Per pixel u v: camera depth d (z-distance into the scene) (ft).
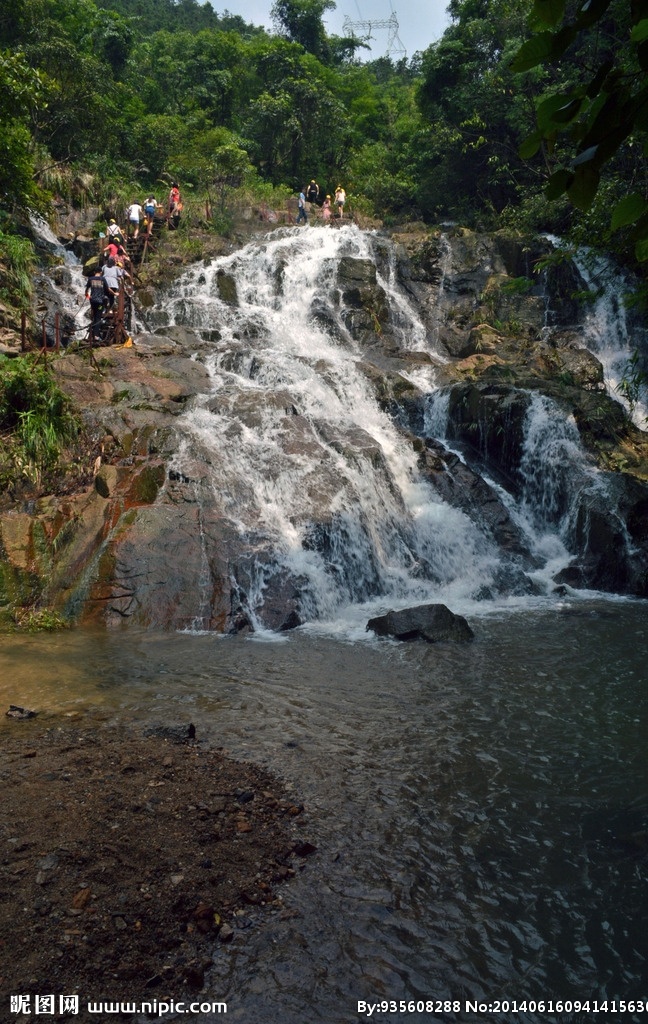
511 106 86.43
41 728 16.51
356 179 113.19
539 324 60.90
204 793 13.17
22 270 48.91
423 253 66.80
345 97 136.56
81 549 28.94
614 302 60.03
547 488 40.09
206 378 42.19
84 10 104.58
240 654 23.38
